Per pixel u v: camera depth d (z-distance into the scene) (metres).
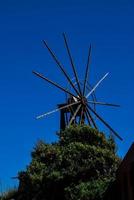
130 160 16.98
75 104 36.75
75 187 25.36
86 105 36.69
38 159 27.86
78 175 26.62
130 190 17.80
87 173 26.64
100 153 27.14
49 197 26.88
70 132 28.75
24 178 27.53
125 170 17.91
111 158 27.09
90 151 27.16
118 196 21.91
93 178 26.19
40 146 28.45
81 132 28.56
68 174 26.59
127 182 18.25
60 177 26.56
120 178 19.47
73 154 27.09
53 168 27.11
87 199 24.47
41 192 27.02
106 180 25.30
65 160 27.06
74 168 26.73
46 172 27.05
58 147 28.09
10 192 31.67
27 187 27.39
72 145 27.45
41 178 26.88
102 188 24.55
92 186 24.88
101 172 26.59
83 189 24.88
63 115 36.84
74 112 36.41
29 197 27.45
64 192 26.14
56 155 27.44
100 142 28.47
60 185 26.77
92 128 28.72
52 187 26.89
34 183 26.92
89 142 28.39
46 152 27.81
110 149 28.55
